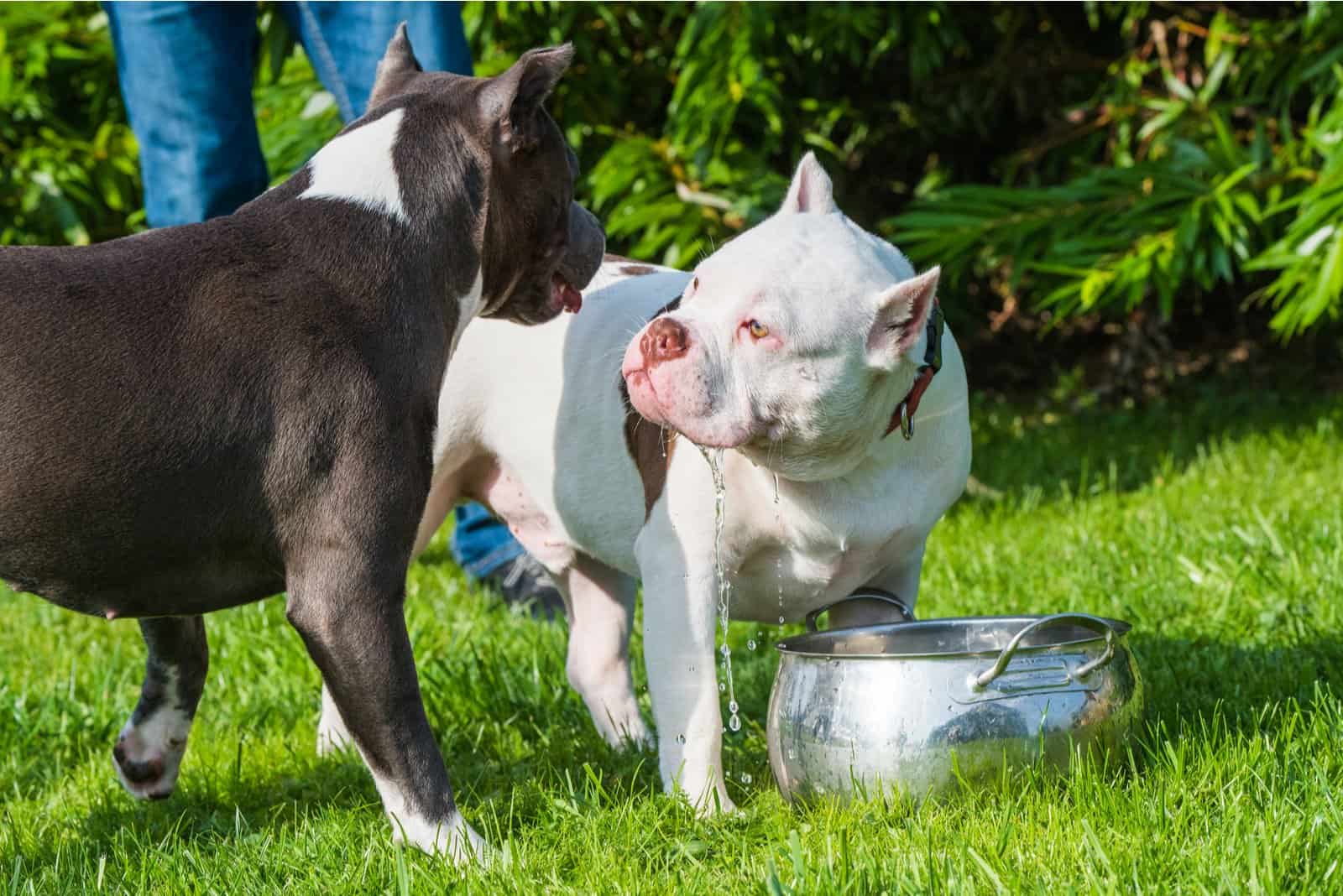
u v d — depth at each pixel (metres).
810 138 9.27
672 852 3.03
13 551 2.95
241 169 4.86
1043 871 2.66
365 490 3.04
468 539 5.97
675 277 3.96
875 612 3.80
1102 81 9.54
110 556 3.00
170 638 3.53
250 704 4.61
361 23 4.61
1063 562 5.76
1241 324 10.48
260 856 3.11
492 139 3.38
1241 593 4.96
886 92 9.66
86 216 9.30
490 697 4.43
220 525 3.04
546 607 5.68
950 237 8.22
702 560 3.41
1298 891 2.52
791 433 3.19
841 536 3.49
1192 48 9.26
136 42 4.68
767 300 3.11
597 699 4.20
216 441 2.98
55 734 4.39
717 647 5.13
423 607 5.71
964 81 9.42
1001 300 10.50
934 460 3.53
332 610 3.01
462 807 3.48
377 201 3.24
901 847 2.86
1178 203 8.12
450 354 3.36
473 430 4.00
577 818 3.22
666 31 8.81
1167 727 3.56
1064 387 10.09
